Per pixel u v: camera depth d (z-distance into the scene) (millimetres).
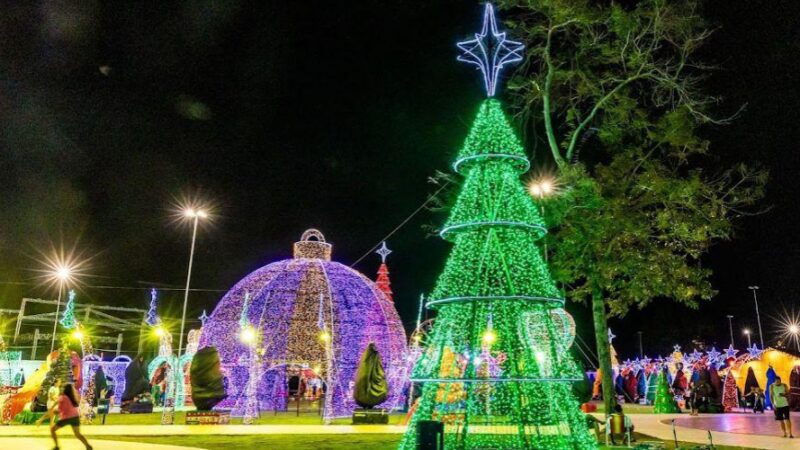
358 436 17203
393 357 25391
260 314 24625
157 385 30438
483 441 11859
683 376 35094
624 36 18328
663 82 18297
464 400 11953
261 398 26969
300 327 24531
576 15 18266
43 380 21609
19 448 14070
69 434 17219
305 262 25875
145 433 17375
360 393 21250
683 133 17688
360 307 25469
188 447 14453
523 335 11086
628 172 18625
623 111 18469
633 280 17906
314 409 28375
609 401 17078
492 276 11180
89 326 46719
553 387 11266
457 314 11203
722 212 17781
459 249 11578
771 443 15430
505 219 11359
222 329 25016
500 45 12758
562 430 11078
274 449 14258
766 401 31562
